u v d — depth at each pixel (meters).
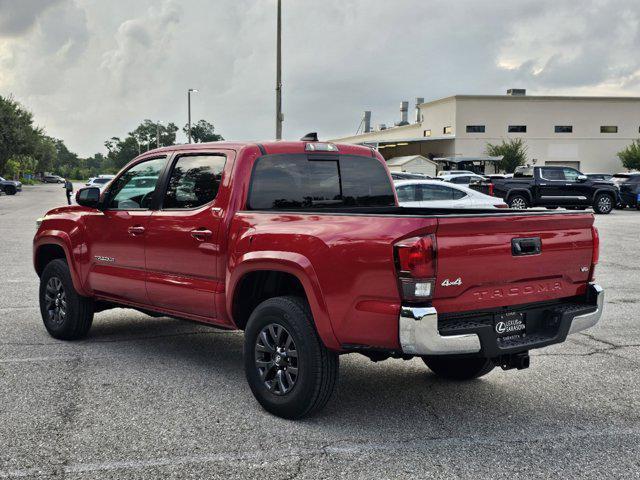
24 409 4.72
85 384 5.32
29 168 116.62
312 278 4.33
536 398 5.07
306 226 4.47
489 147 59.00
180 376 5.56
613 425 4.51
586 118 59.88
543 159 59.78
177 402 4.90
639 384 5.44
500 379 5.58
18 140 82.12
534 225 4.41
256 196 5.15
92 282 6.36
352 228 4.21
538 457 3.96
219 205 5.13
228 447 4.08
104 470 3.75
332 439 4.21
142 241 5.76
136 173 6.04
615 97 59.78
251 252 4.74
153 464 3.83
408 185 15.93
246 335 4.79
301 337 4.40
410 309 3.88
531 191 27.19
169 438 4.21
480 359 5.27
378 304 4.06
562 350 6.54
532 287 4.47
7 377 5.49
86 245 6.37
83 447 4.07
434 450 4.05
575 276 4.73
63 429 4.35
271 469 3.77
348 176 5.76
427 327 3.87
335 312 4.24
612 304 8.95
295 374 4.48
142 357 6.16
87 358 6.11
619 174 31.22
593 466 3.84
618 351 6.49
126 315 8.23
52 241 6.71
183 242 5.38
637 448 4.12
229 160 5.20
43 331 7.20
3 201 41.41
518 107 59.19
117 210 6.06
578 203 27.25
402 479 3.66
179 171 5.61
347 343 4.23
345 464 3.84
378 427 4.44
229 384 5.35
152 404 4.85
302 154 5.46
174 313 5.67
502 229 4.25
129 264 5.94
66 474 3.70
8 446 4.08
